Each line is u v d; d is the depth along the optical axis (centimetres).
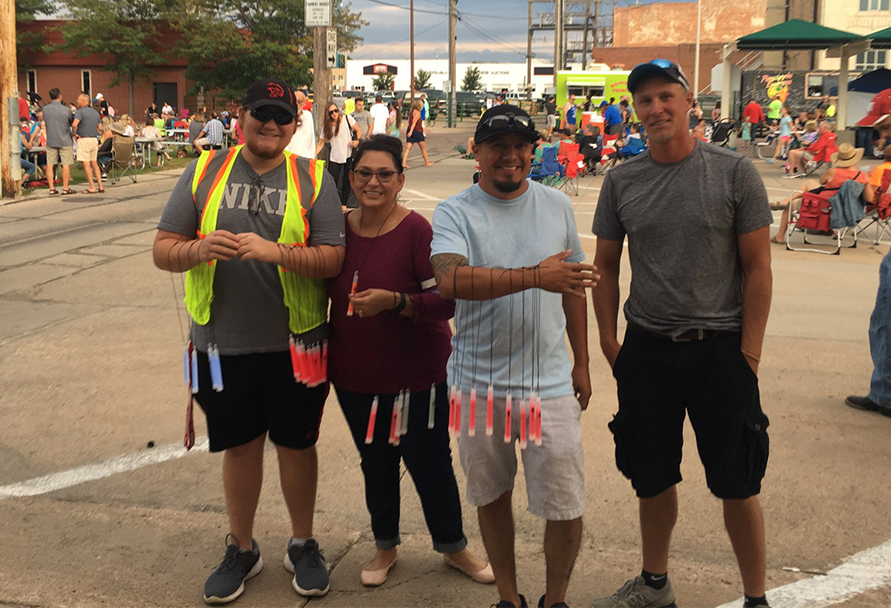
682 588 365
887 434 533
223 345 348
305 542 375
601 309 348
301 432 363
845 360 680
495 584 375
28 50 4450
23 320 793
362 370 354
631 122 2530
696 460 493
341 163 1397
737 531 330
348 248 354
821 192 1130
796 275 989
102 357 686
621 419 340
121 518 430
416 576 380
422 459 363
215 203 343
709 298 319
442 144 3241
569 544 326
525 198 318
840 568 380
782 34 2323
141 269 999
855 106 2741
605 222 342
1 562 385
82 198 1609
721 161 315
